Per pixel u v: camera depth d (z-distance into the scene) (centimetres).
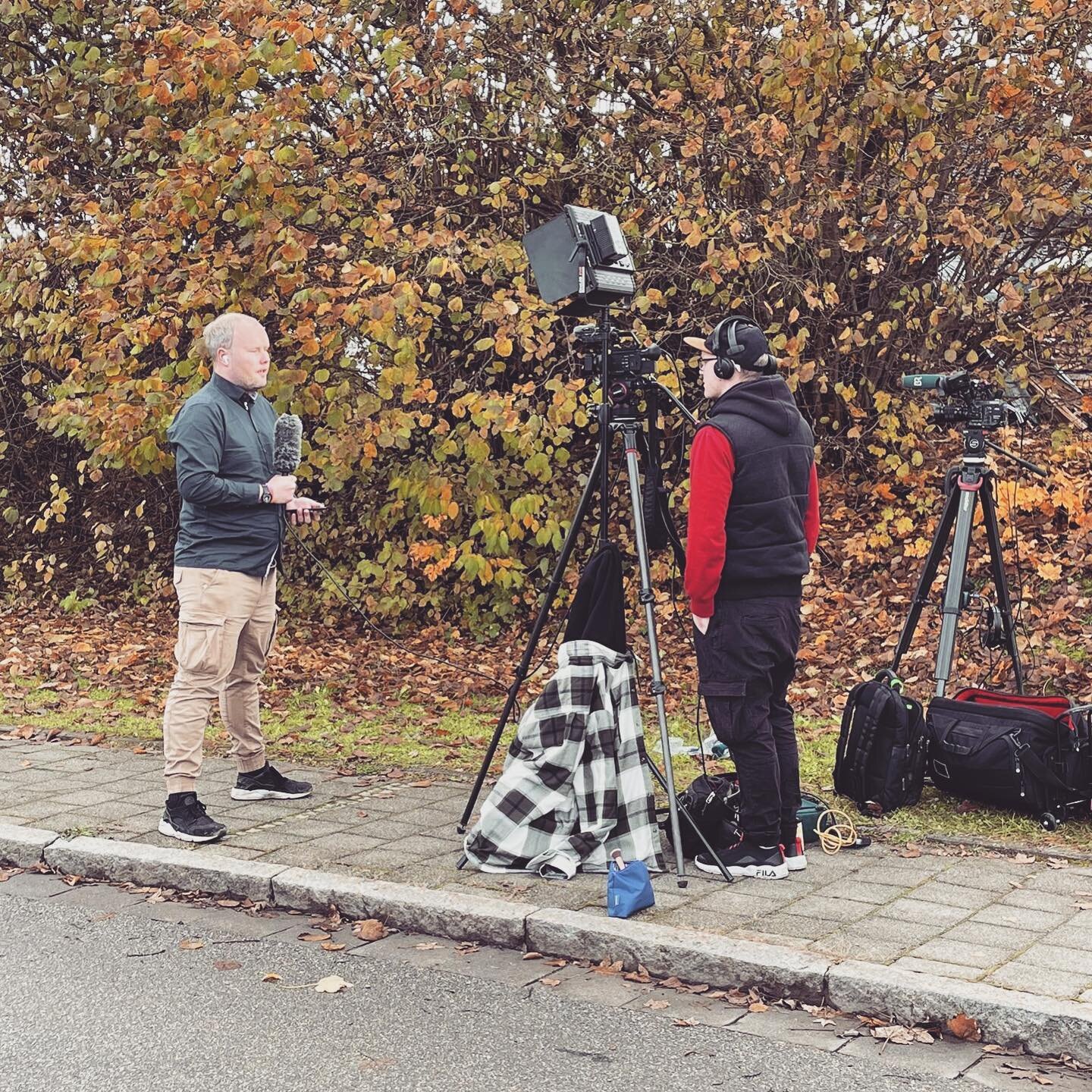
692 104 856
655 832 475
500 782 481
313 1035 350
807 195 836
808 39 766
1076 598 791
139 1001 374
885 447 945
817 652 805
